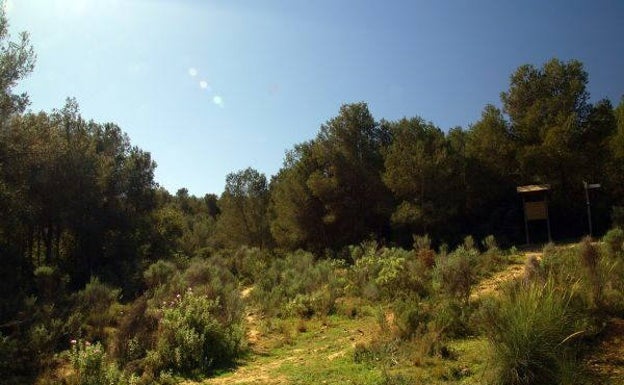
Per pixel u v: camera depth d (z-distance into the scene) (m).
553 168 26.06
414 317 9.07
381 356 8.25
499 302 7.83
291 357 9.80
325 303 14.56
